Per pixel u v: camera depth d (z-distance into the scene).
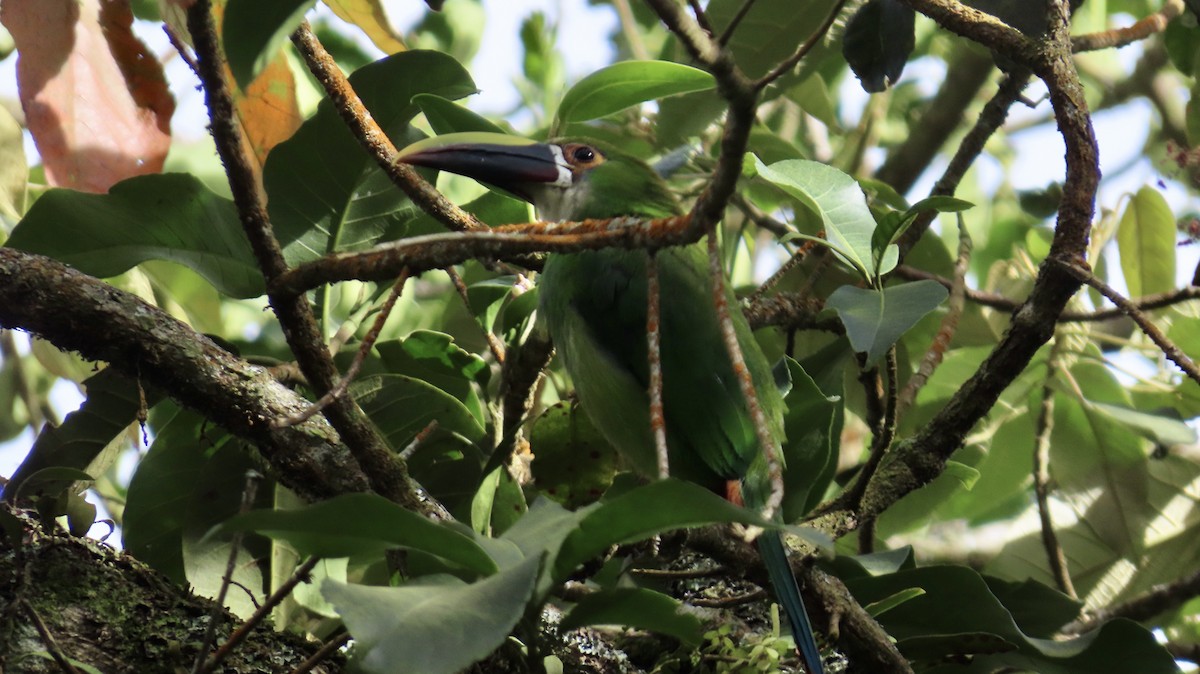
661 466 3.45
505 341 6.28
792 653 5.79
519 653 4.56
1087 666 5.20
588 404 6.06
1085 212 5.29
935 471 5.83
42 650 4.37
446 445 5.84
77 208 5.20
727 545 5.47
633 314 6.12
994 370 5.63
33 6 5.07
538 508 3.98
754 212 7.64
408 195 5.39
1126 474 7.86
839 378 6.33
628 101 5.61
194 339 5.08
